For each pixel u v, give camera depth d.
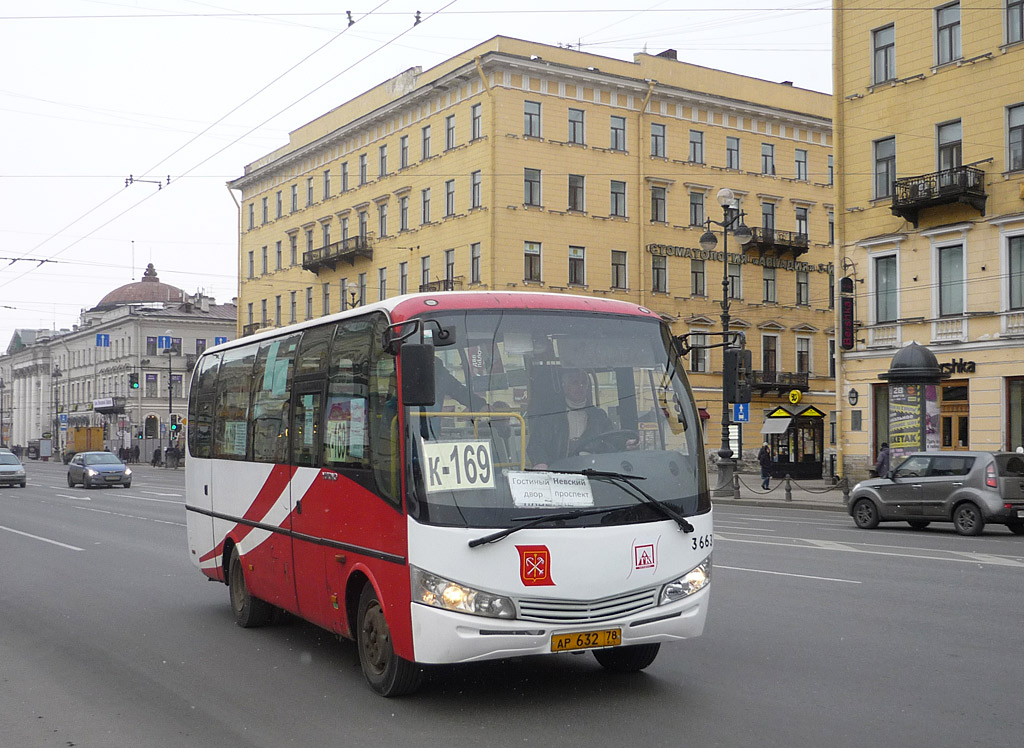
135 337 85.81
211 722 6.63
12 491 40.22
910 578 12.76
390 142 53.56
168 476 56.53
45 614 10.91
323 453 8.17
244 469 10.11
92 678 7.95
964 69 31.86
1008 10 30.81
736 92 54.03
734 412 33.31
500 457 6.61
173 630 10.00
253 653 8.87
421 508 6.52
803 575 13.07
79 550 17.30
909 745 5.86
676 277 51.22
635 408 7.11
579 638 6.50
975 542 17.72
